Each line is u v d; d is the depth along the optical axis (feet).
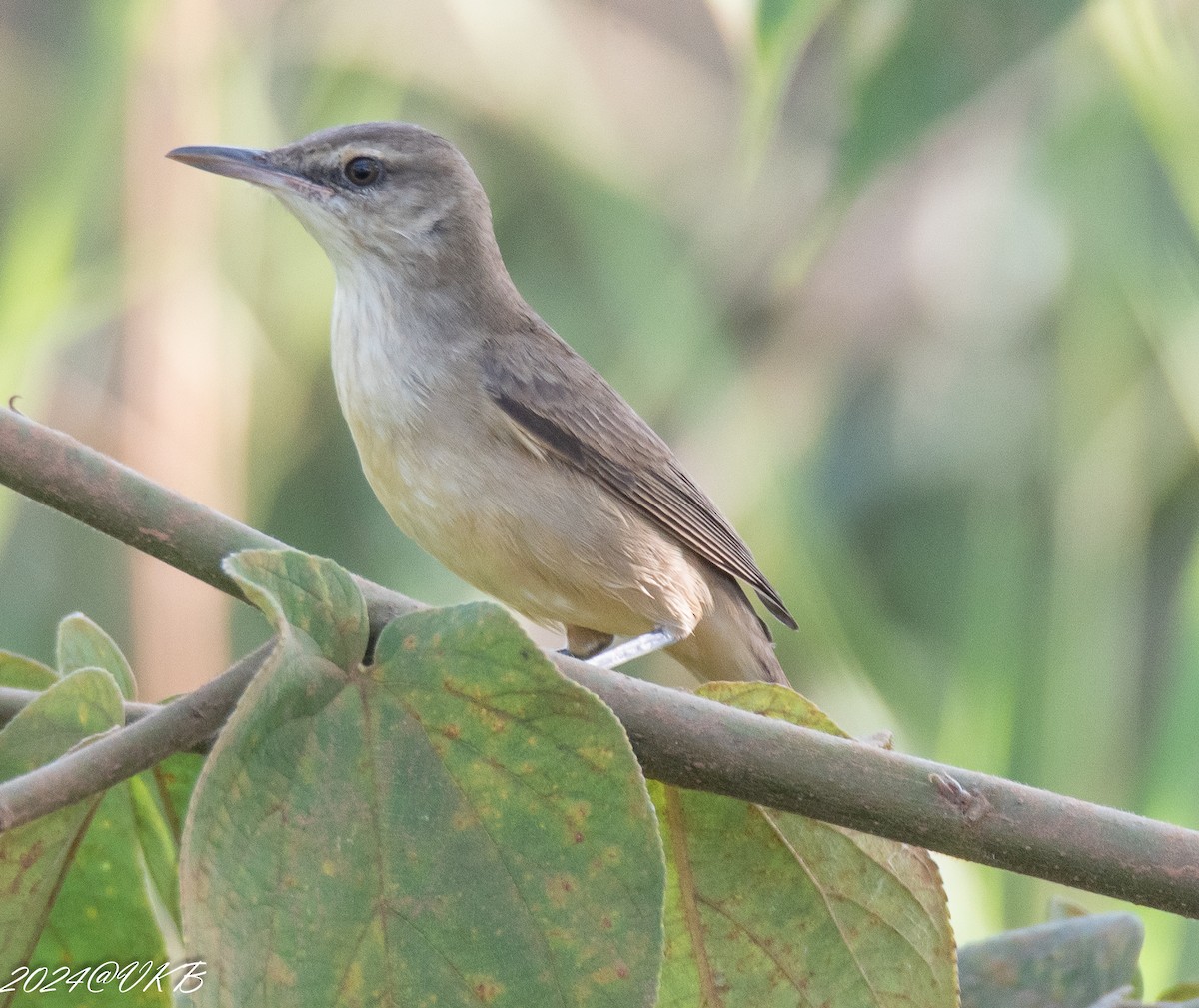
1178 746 29.60
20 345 29.99
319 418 41.96
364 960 11.78
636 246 40.70
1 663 15.72
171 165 37.11
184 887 10.85
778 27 17.76
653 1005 11.76
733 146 40.63
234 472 38.78
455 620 12.14
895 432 44.45
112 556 39.99
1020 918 31.71
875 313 44.83
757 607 39.81
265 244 40.57
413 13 40.22
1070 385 37.47
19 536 39.40
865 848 15.05
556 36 41.45
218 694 12.08
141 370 37.93
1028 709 34.06
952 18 19.22
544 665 12.00
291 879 11.69
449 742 12.09
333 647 12.21
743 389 39.73
